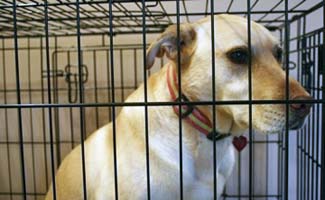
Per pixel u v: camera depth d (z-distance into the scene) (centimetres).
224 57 92
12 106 79
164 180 98
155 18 158
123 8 138
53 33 185
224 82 93
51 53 192
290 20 154
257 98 86
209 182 104
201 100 97
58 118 195
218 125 100
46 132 199
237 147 108
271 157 189
